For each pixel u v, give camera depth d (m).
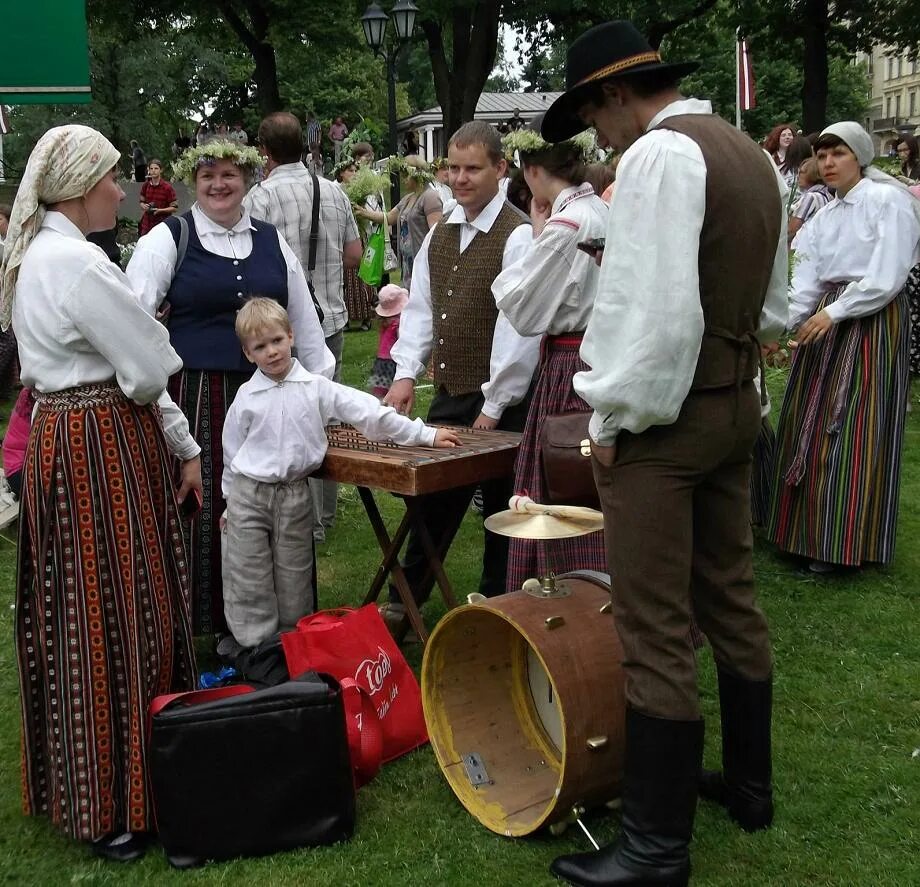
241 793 2.45
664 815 2.24
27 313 2.40
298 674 2.85
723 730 2.54
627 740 2.28
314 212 4.63
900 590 4.12
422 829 2.60
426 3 20.38
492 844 2.52
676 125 2.11
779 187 2.24
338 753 2.51
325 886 2.37
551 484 2.87
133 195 20.66
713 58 34.25
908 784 2.72
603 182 3.92
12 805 2.76
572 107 2.37
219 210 3.41
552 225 2.86
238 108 40.78
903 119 62.09
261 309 3.17
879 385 4.07
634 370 2.01
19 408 3.96
